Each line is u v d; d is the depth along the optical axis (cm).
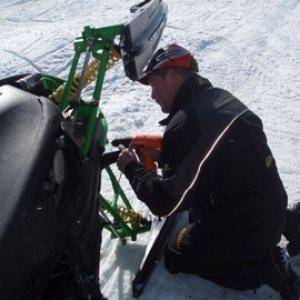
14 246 157
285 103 566
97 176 222
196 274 284
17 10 893
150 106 543
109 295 280
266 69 655
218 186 244
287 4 908
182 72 245
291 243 292
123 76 610
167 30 773
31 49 710
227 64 665
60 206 185
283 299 273
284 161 444
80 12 882
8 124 176
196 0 924
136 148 283
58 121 192
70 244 190
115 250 315
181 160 231
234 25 807
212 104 236
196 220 271
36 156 172
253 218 250
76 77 236
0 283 152
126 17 848
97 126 229
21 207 161
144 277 280
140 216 314
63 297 187
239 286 275
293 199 385
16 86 219
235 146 234
